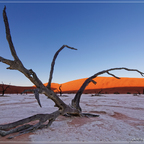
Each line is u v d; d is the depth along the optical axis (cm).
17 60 262
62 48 427
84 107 837
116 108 786
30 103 1136
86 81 518
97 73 528
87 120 444
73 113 467
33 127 312
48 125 349
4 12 244
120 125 389
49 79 362
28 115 555
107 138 280
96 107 838
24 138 272
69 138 276
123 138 282
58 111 387
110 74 538
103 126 374
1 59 242
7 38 250
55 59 393
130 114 591
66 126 369
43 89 317
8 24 250
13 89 6334
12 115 555
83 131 326
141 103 1112
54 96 360
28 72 281
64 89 8169
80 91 500
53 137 281
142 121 453
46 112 646
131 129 349
